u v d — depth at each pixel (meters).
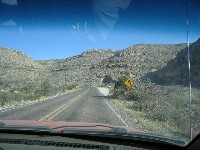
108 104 29.94
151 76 81.00
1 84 66.12
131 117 19.06
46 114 19.20
